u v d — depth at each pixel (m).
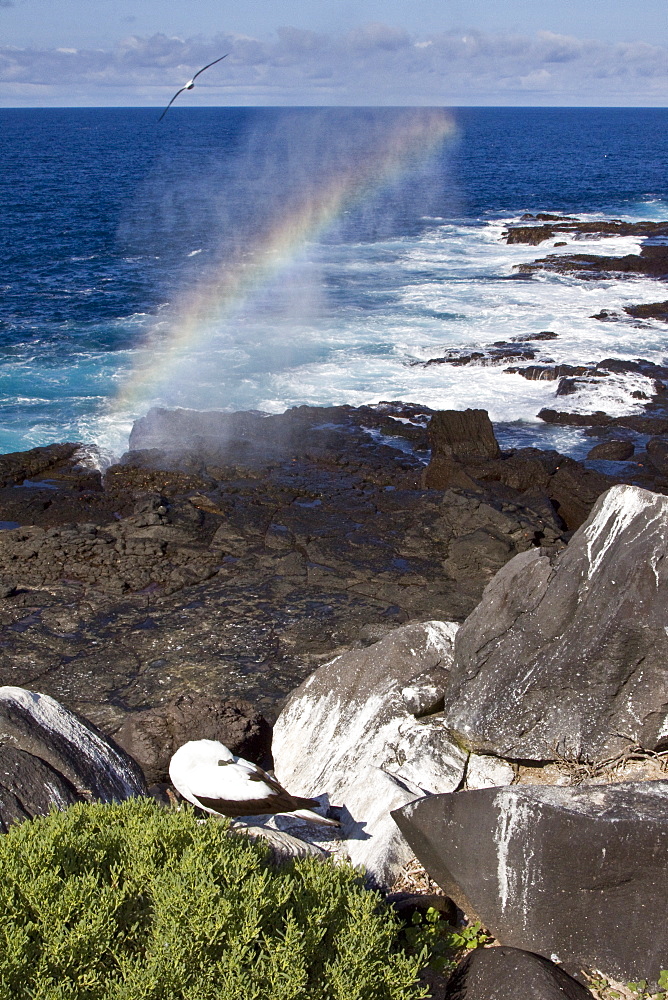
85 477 21.47
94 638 13.77
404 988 4.60
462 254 55.41
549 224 65.62
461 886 5.71
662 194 90.00
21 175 111.00
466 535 16.30
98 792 6.79
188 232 68.00
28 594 15.12
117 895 4.58
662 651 6.64
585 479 19.72
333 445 23.20
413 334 35.16
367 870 6.05
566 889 5.34
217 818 5.17
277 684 12.39
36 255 56.53
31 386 29.81
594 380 28.92
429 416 25.88
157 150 165.12
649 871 5.13
